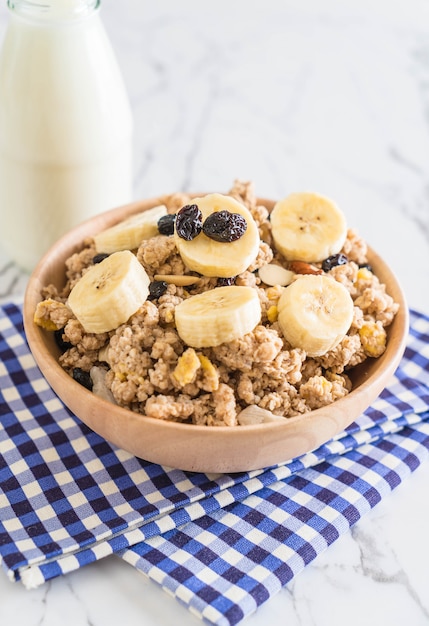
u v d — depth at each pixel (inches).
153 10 35.2
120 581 16.9
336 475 18.6
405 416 19.8
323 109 30.6
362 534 17.8
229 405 17.1
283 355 17.6
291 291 18.0
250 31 34.5
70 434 19.2
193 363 17.0
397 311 19.0
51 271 19.6
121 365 17.4
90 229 20.3
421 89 31.9
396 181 27.5
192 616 16.4
